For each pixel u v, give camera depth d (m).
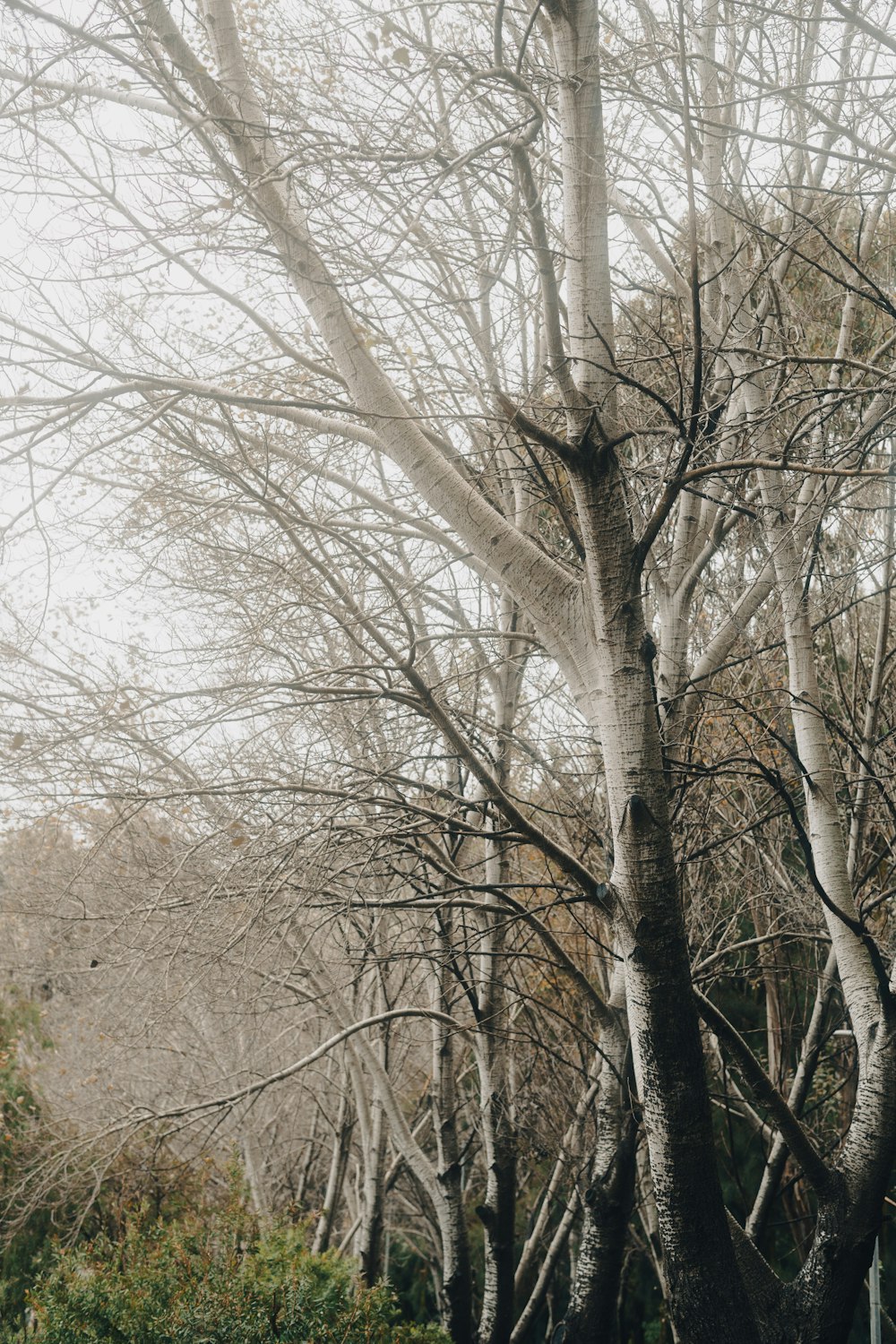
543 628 7.07
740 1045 7.12
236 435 7.26
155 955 8.73
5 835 10.84
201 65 6.51
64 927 10.26
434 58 6.41
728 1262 6.43
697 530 9.10
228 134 6.44
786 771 11.55
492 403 8.70
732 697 8.13
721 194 8.21
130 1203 13.34
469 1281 11.58
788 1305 6.69
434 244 6.66
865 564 8.41
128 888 9.30
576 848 11.49
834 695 11.71
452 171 6.07
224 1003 11.27
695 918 11.37
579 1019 13.49
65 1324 8.98
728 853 11.44
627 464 8.03
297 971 11.01
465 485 7.03
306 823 8.09
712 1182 6.44
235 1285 9.21
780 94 6.87
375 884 10.77
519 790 12.61
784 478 8.09
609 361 6.67
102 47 6.25
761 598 9.12
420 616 10.07
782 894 11.41
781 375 8.03
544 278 6.23
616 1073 8.91
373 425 7.04
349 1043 14.20
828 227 8.97
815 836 7.66
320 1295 9.35
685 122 5.88
